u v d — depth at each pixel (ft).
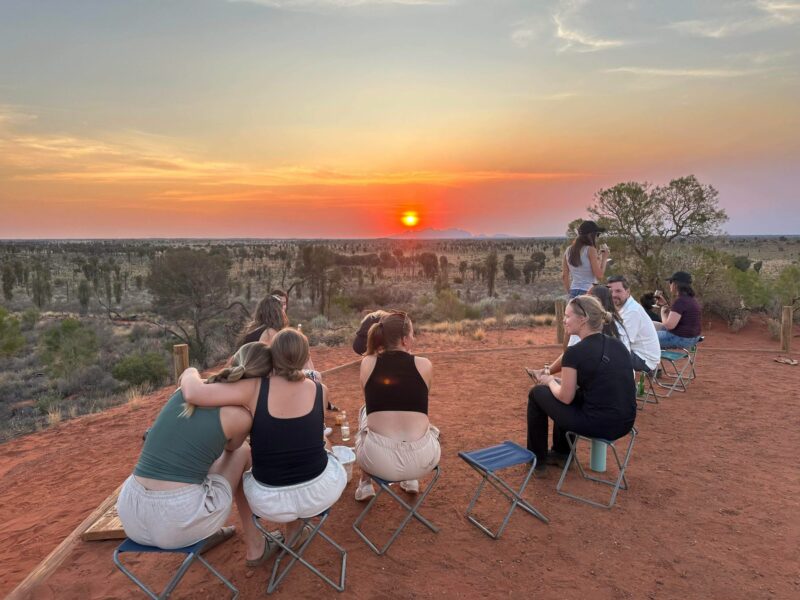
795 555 10.95
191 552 9.11
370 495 13.55
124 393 45.32
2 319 62.18
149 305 143.95
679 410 21.11
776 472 15.12
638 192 49.03
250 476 10.17
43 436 26.32
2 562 12.41
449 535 11.98
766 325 45.27
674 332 23.00
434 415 21.40
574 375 12.87
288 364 9.77
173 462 8.91
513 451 12.44
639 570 10.52
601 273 20.56
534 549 11.33
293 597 9.85
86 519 13.17
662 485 14.34
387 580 10.33
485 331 51.21
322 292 107.04
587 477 14.74
